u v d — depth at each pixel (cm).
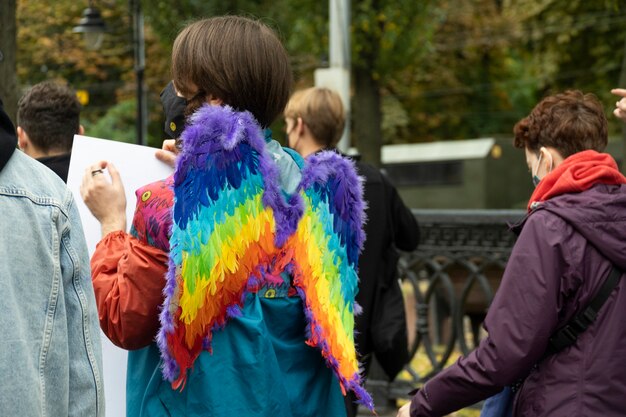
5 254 221
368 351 429
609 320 288
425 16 1966
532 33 2311
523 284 286
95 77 2352
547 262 286
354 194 275
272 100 265
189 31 264
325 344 259
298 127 435
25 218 228
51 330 226
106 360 302
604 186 299
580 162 305
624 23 2166
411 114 3422
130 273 246
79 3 2048
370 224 423
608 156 310
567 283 287
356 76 2144
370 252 421
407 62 1995
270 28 272
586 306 289
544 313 283
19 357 217
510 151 2848
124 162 301
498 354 286
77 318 235
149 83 2395
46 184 238
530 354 285
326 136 435
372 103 2148
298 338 265
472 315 741
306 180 266
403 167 2961
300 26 1923
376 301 421
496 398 318
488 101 3488
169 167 306
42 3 2023
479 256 641
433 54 3020
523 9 2320
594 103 327
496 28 2997
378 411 658
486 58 3256
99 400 237
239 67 259
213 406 244
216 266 242
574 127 320
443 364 659
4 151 228
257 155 251
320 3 1905
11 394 215
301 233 262
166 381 251
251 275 249
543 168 329
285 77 268
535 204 304
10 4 640
